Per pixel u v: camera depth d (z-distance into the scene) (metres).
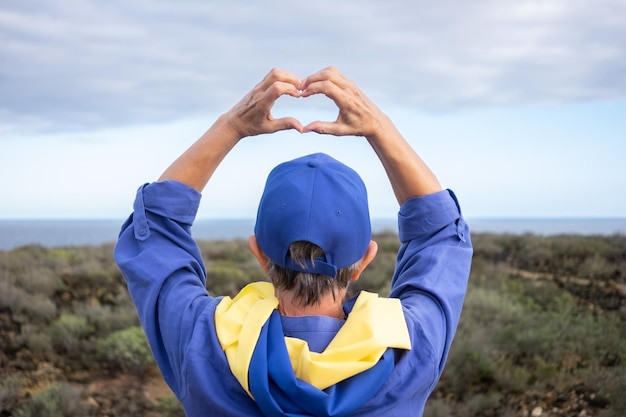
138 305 1.56
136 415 7.04
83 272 13.83
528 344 8.34
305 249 1.35
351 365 1.25
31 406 6.77
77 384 7.79
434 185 1.66
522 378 7.27
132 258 1.58
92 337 9.24
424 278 1.55
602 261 16.34
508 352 8.26
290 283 1.39
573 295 12.81
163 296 1.52
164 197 1.62
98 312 10.52
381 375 1.29
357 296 1.46
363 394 1.26
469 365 7.50
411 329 1.39
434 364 1.38
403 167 1.62
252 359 1.28
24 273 13.31
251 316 1.35
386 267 16.03
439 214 1.65
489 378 7.48
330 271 1.35
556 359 7.91
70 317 9.85
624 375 6.91
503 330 8.81
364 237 1.40
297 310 1.41
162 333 1.49
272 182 1.44
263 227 1.40
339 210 1.36
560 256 18.12
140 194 1.65
